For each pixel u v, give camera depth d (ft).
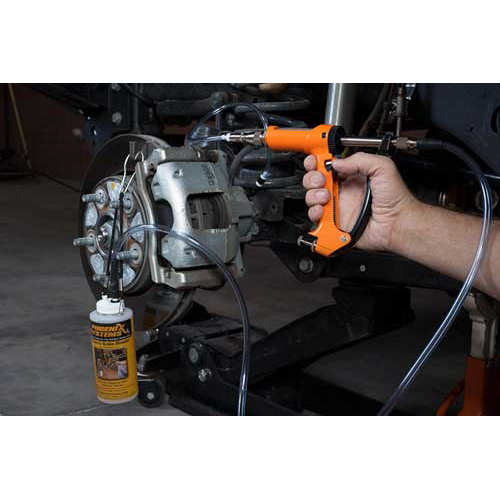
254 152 4.21
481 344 4.01
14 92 21.09
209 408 4.57
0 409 4.68
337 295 4.06
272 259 10.02
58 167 20.43
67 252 10.07
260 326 6.70
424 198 4.40
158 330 5.04
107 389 4.34
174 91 4.90
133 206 3.81
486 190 2.79
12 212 13.74
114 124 5.12
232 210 3.75
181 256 3.54
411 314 4.23
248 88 4.41
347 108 3.69
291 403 4.58
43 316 6.95
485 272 2.83
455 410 4.86
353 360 5.94
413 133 8.96
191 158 3.67
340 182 3.27
